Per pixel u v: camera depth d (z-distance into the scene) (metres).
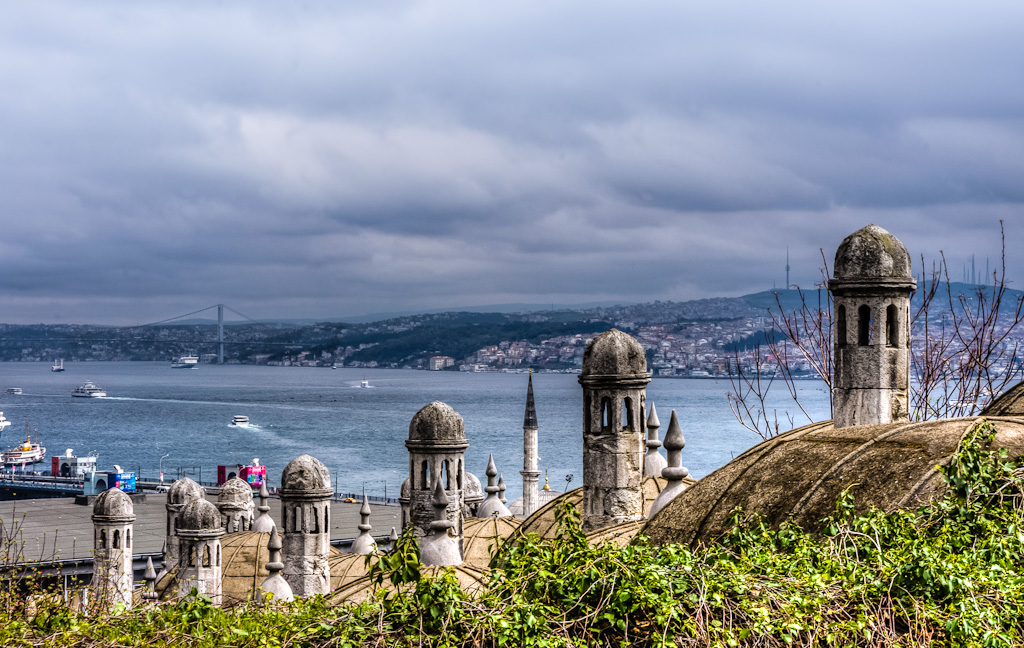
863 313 19.73
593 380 24.73
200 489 53.06
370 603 13.20
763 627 11.97
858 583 12.83
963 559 13.15
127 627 14.80
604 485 24.70
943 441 15.27
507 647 12.07
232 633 13.76
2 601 19.52
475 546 37.12
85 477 181.62
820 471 15.81
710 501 16.70
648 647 12.18
